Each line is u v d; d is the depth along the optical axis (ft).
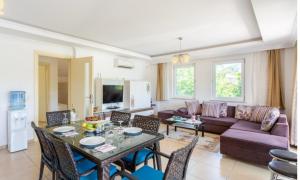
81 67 13.58
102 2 7.50
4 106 10.73
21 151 10.36
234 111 15.30
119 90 17.61
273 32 10.21
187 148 4.27
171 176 4.28
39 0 7.32
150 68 22.54
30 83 11.83
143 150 7.17
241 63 15.93
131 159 6.62
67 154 4.64
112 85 16.72
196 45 15.01
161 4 7.65
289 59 13.43
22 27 10.00
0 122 10.59
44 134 5.51
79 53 14.61
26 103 11.62
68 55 14.07
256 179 7.57
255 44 13.05
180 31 11.34
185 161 4.78
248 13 8.54
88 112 13.57
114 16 8.97
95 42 14.15
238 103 16.14
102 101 15.70
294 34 10.55
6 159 9.26
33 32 10.50
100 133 6.79
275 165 5.67
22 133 10.53
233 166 8.77
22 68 11.44
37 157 9.53
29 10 8.28
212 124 14.51
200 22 9.77
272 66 13.93
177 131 15.15
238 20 9.44
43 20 9.55
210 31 11.31
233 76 16.43
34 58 11.96
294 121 11.36
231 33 11.69
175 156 3.96
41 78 18.29
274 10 7.32
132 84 18.37
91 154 4.88
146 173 5.49
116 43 14.60
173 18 9.20
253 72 15.17
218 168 8.55
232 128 11.62
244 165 8.87
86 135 6.56
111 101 16.67
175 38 12.97
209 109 15.80
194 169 8.43
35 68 12.00
